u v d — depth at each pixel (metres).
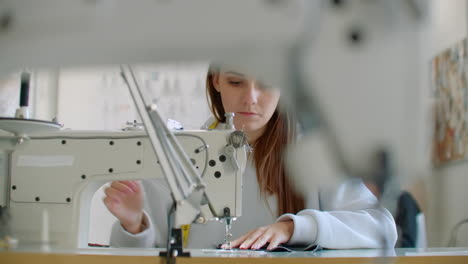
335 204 1.27
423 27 0.34
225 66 0.37
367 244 1.24
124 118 2.43
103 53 0.38
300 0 0.35
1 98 0.58
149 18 0.37
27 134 1.05
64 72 0.42
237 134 1.21
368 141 0.34
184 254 0.89
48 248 0.84
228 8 0.36
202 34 0.36
